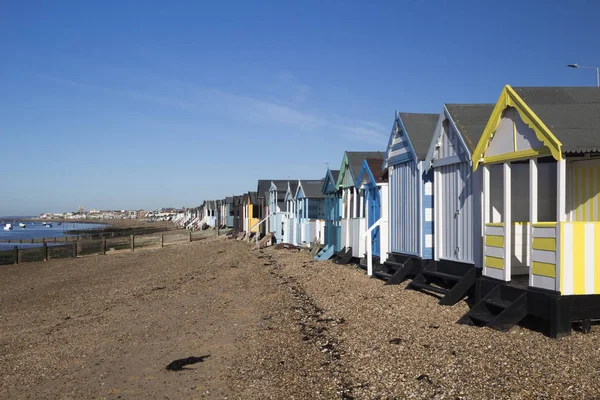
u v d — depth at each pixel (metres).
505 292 8.48
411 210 12.80
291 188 28.22
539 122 7.48
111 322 12.33
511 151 8.32
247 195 41.62
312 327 9.69
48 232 110.69
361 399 6.10
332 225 19.92
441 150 11.29
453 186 10.93
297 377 7.22
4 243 64.06
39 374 8.59
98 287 19.47
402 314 9.54
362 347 7.95
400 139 13.47
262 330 10.10
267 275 17.66
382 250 14.43
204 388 7.32
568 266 7.19
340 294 12.20
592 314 7.26
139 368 8.49
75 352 9.77
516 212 9.88
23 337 11.49
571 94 8.63
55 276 24.84
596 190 8.83
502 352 6.80
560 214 7.19
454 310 9.45
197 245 38.94
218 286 16.62
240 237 40.34
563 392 5.39
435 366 6.65
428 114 13.50
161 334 10.65
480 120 10.58
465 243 10.40
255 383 7.26
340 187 19.42
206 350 9.20
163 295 15.84
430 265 11.57
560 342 6.96
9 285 22.42
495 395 5.53
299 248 26.06
